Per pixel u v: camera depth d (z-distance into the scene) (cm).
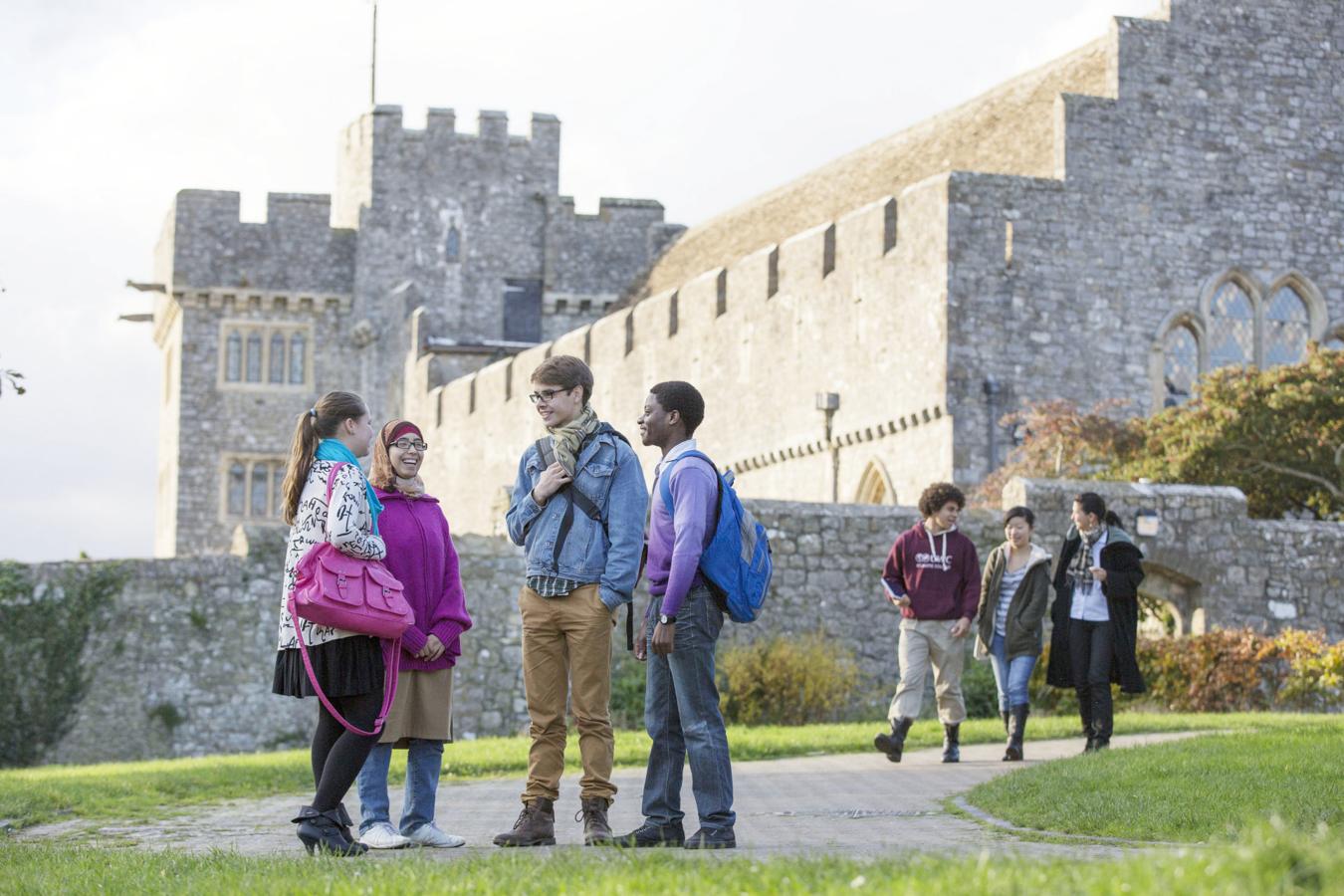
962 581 1462
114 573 2320
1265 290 3691
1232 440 2975
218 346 6338
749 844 863
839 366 3841
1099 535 1435
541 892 612
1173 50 3672
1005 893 514
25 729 2284
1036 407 3253
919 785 1248
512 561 2273
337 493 863
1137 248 3609
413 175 6381
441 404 5825
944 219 3484
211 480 6300
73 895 709
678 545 834
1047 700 2130
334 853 832
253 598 2342
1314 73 3747
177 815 1227
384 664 884
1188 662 2070
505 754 1644
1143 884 493
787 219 4875
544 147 6456
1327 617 2219
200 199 6350
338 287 6406
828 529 2236
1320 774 1084
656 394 872
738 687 2108
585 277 6419
